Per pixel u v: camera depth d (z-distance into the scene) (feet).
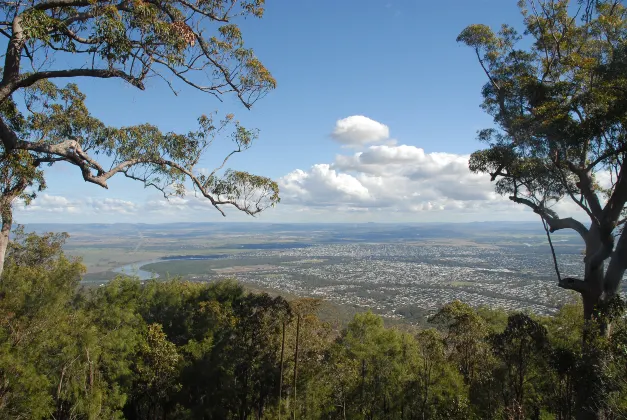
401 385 66.64
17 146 26.73
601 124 41.50
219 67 33.71
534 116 47.98
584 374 39.88
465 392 58.90
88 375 55.88
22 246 72.79
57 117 39.99
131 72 28.63
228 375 69.46
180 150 38.01
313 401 69.56
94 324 61.77
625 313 41.93
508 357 46.83
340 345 75.36
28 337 49.80
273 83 35.60
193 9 32.35
